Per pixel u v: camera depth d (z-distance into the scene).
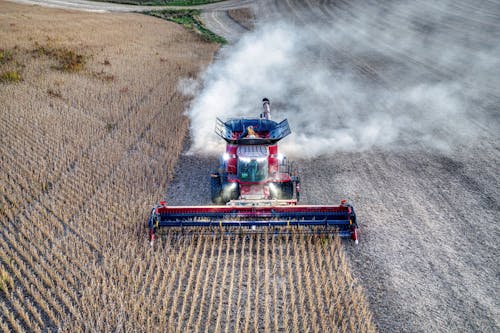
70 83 25.84
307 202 14.07
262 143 12.81
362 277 10.89
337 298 10.11
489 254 11.56
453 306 9.89
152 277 10.79
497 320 9.46
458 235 12.39
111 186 15.02
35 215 13.04
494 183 15.27
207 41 40.94
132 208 13.44
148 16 53.00
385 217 13.30
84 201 14.08
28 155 16.92
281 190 13.16
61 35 37.97
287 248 11.74
